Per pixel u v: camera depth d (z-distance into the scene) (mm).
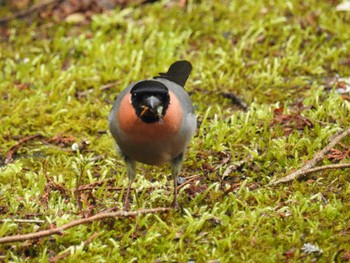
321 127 11305
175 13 16219
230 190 9547
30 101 12898
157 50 14703
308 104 12320
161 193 9836
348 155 10344
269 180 10000
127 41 14938
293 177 9797
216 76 13945
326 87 13188
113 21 16016
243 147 10852
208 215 8906
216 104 12641
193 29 15672
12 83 13773
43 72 14117
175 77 10242
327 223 8758
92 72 13938
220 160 10883
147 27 15820
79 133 12078
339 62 14086
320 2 16297
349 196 9445
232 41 15234
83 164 10438
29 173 10516
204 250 8375
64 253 8297
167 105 8602
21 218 9289
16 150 11609
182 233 8758
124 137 8812
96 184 9945
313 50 14562
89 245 8484
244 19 15852
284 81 13555
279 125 11523
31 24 16547
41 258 8258
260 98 12906
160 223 8867
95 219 8531
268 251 8305
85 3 16953
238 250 8383
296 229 8727
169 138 8727
